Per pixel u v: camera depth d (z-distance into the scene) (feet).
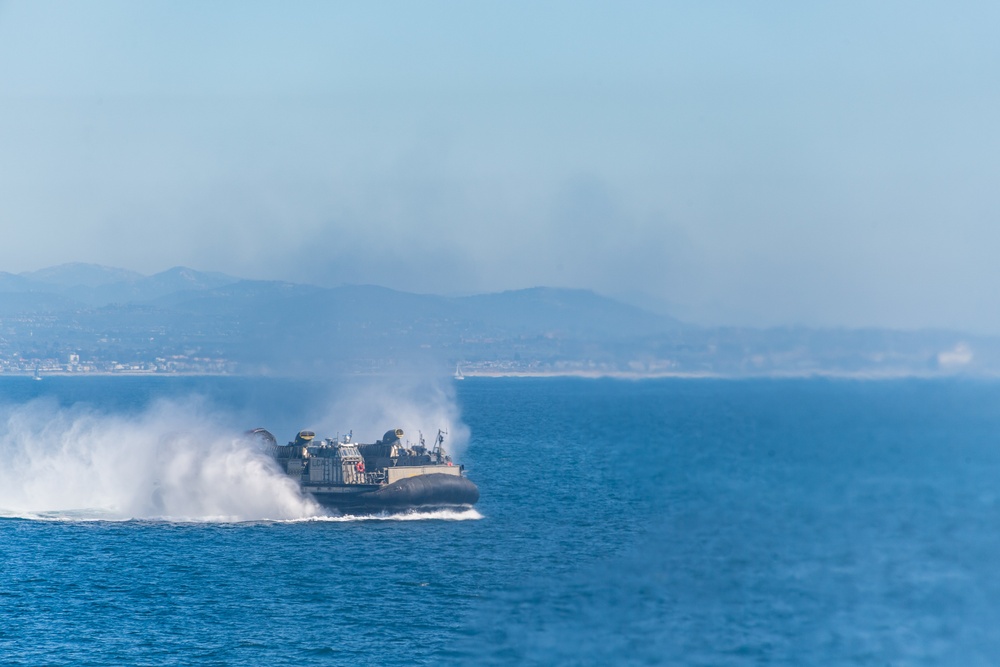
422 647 650.43
